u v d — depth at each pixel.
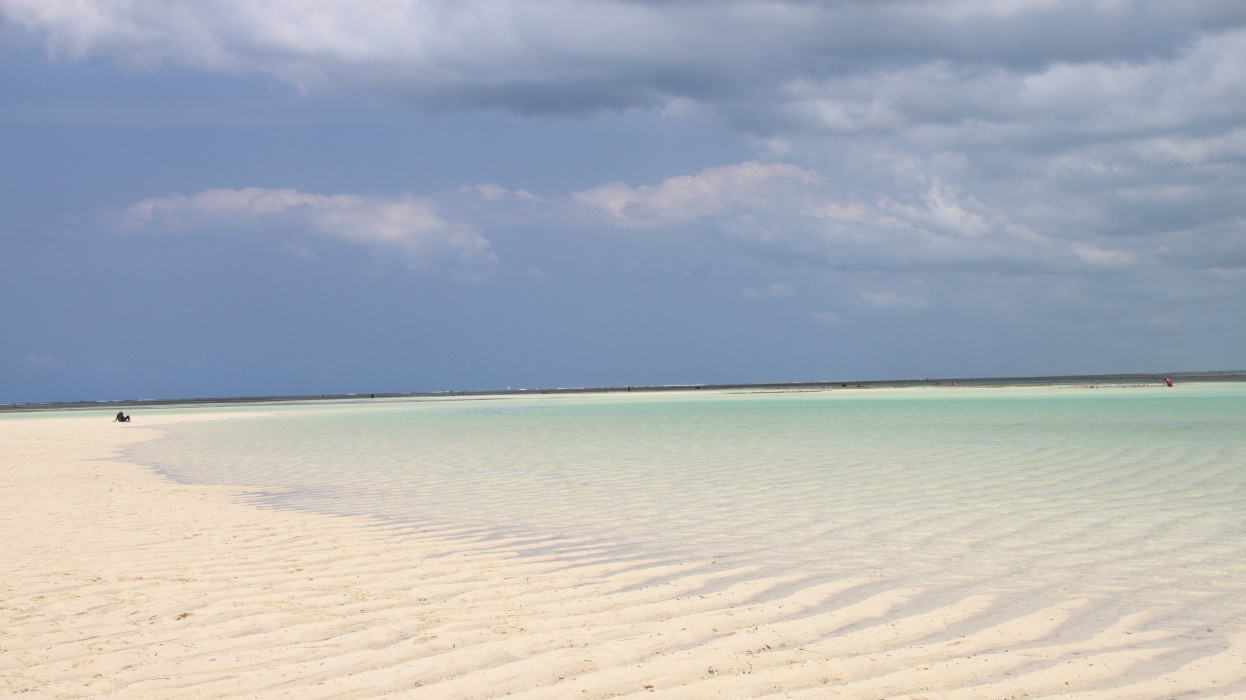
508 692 4.20
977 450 16.42
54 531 9.14
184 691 4.27
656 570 7.01
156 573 7.01
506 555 7.71
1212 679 4.25
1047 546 7.69
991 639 4.98
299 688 4.30
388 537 8.66
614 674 4.43
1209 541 7.75
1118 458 14.47
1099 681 4.26
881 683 4.27
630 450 18.48
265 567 7.24
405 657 4.76
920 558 7.30
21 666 4.70
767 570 6.93
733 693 4.16
